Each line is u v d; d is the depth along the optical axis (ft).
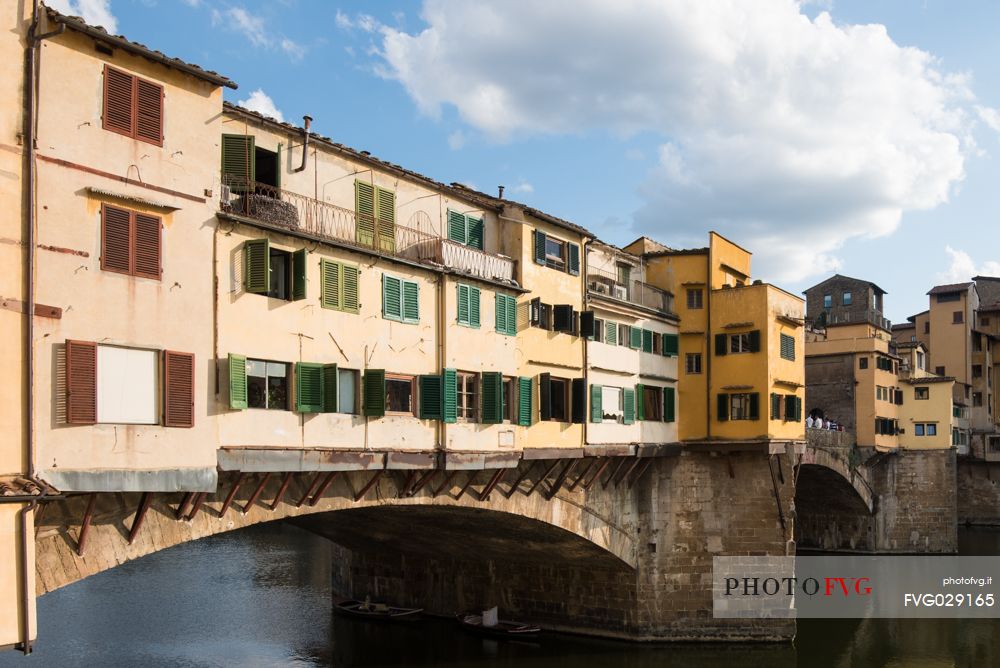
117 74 53.42
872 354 193.16
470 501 87.10
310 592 147.54
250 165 63.72
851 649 123.85
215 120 59.36
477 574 126.52
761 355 115.14
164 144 55.93
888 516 204.33
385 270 74.28
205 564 175.73
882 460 204.64
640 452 109.09
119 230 53.01
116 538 54.75
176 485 54.95
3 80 48.01
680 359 121.29
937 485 205.87
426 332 78.28
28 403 47.62
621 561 113.50
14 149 48.11
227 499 60.75
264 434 62.13
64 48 50.75
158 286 55.01
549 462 97.71
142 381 53.93
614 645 114.73
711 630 114.83
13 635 44.91
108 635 114.62
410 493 79.51
